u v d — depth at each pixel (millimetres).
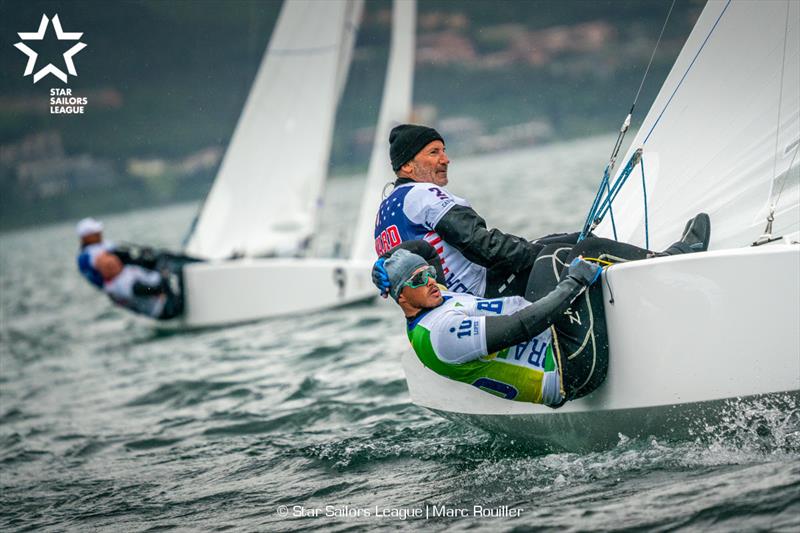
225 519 12875
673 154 14383
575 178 87062
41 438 20016
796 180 13406
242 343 28906
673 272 11398
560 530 10398
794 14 13547
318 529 11867
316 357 24516
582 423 12508
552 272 12141
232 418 19406
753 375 11242
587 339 11719
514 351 11875
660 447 12219
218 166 39281
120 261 33375
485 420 13648
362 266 32969
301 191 38406
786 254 11062
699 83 14242
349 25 39375
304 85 38625
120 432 19703
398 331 26531
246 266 32781
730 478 10953
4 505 15008
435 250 12406
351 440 16141
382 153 35656
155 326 35250
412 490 12977
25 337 38938
